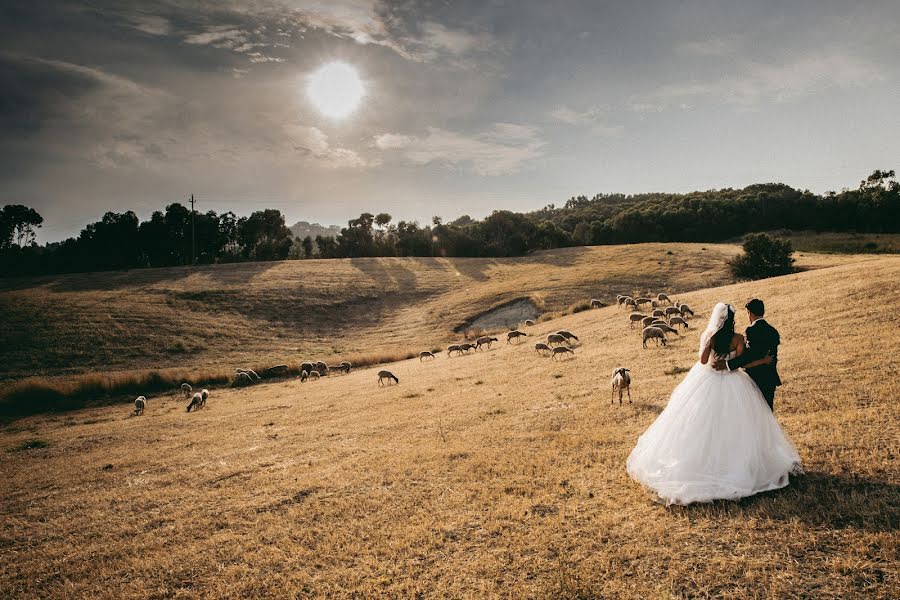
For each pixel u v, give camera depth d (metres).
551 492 8.65
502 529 7.49
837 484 7.08
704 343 7.75
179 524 9.72
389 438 14.77
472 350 38.38
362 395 25.19
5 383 41.81
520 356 28.08
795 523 6.24
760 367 7.69
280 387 35.78
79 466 17.05
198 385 39.78
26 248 108.69
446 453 11.82
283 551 7.80
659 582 5.64
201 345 53.66
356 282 82.00
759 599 5.11
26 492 14.51
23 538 10.42
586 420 13.13
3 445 24.19
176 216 112.44
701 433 7.54
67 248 106.62
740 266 55.16
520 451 11.26
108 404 35.66
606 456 9.94
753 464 7.26
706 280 57.78
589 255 91.62
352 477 11.05
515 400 17.36
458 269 92.44
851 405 10.29
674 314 28.55
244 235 128.88
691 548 6.17
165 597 6.95
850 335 16.22
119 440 21.78
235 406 28.11
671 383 15.70
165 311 62.66
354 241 129.38
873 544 5.67
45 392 35.94
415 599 6.05
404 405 20.02
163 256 116.94
